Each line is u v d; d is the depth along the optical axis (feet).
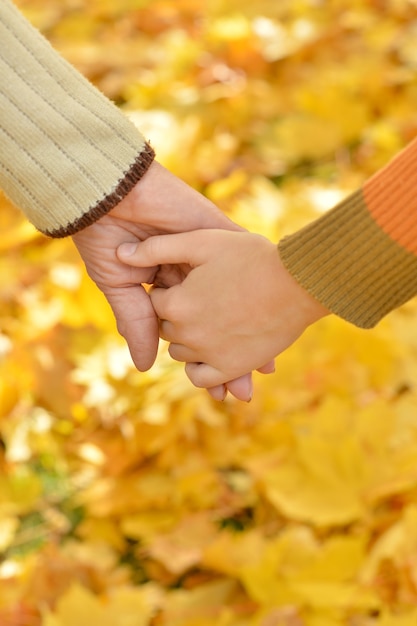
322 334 5.57
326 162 6.79
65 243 6.15
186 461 5.32
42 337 5.67
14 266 6.09
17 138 4.27
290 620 4.75
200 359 4.42
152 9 8.80
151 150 4.34
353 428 5.19
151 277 4.50
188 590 5.01
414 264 4.12
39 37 4.34
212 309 4.32
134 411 5.45
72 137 4.28
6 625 4.90
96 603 4.83
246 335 4.32
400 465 5.08
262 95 7.38
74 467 5.45
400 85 7.14
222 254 4.31
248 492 5.28
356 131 6.84
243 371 4.38
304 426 5.29
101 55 8.11
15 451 5.47
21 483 5.38
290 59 7.75
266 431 5.34
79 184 4.28
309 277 4.17
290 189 6.33
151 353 4.54
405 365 5.46
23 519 5.35
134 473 5.36
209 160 6.67
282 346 4.33
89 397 5.51
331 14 8.28
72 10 9.16
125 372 5.50
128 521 5.21
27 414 5.60
